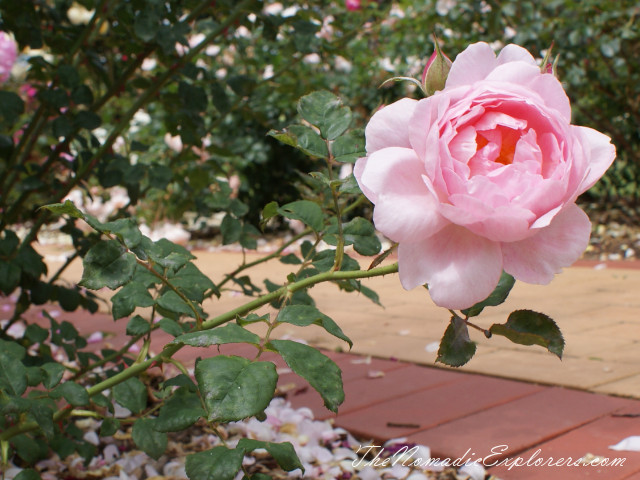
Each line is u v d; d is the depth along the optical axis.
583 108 2.69
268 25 0.88
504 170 0.41
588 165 0.43
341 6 1.89
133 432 0.63
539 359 1.18
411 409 0.95
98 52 1.06
